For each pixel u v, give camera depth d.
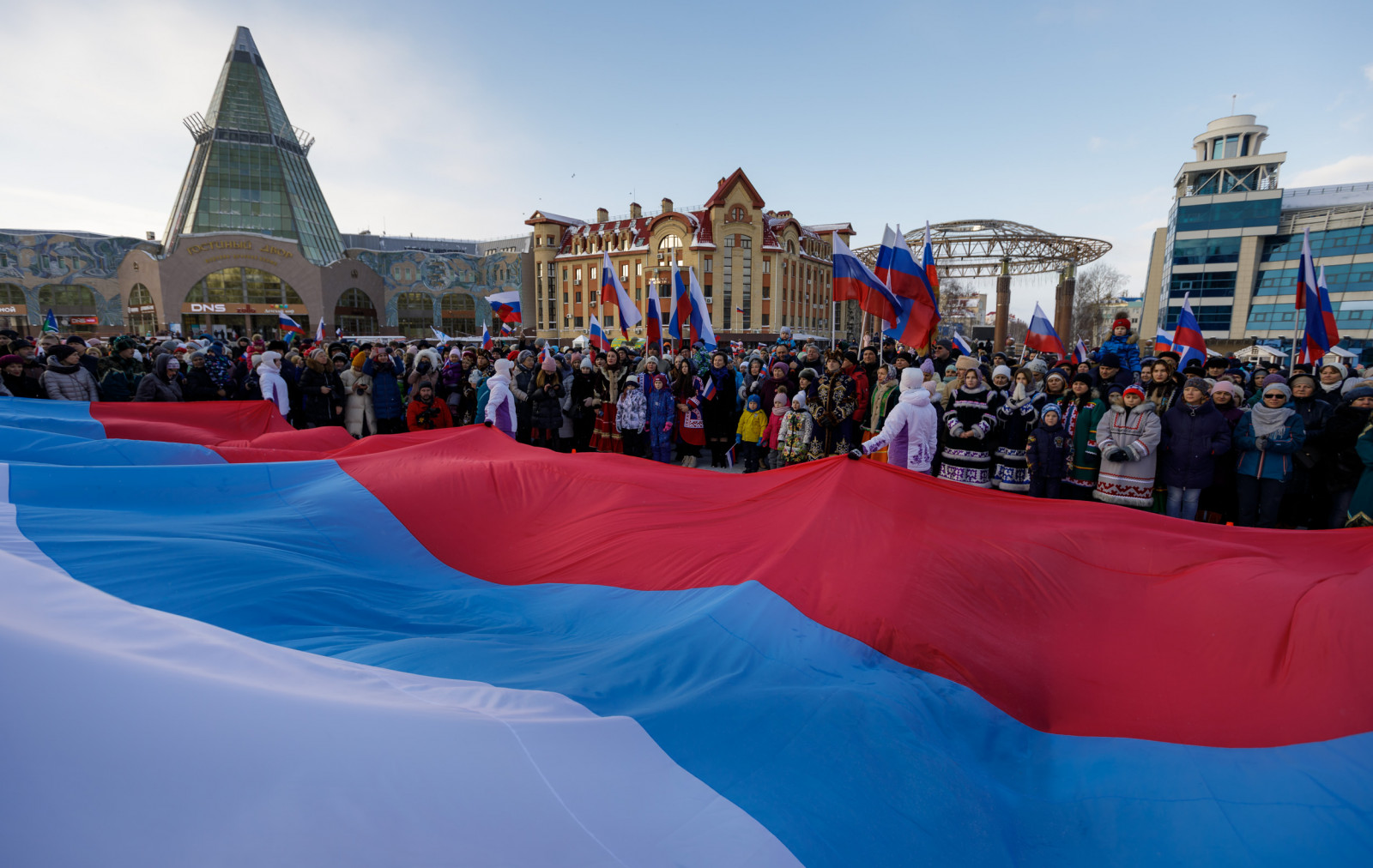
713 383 9.46
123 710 0.98
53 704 0.91
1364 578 2.71
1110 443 5.39
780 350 10.02
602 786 1.41
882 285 7.38
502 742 1.39
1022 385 6.35
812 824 1.51
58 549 2.24
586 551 3.46
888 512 3.43
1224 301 48.91
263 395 9.21
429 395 8.49
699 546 3.38
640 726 1.71
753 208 48.94
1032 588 3.01
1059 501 3.67
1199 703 2.37
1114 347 7.98
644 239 51.06
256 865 0.91
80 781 0.86
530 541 3.65
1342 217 44.97
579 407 10.13
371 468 4.17
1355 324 44.59
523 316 62.53
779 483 3.89
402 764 1.18
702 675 2.26
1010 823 1.80
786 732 1.84
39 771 0.83
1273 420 5.38
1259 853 1.68
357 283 60.06
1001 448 6.14
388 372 9.35
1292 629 2.58
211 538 2.77
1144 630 2.79
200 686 1.13
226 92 71.69
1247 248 47.88
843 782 1.68
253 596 2.32
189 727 1.03
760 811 1.50
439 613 2.77
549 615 2.94
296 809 1.00
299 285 57.84
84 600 1.52
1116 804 1.90
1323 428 5.63
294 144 75.56
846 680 2.32
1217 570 3.02
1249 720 2.25
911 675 2.47
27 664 0.94
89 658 1.05
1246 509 5.55
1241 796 1.89
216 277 56.34
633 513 3.72
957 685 2.43
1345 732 2.14
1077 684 2.52
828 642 2.57
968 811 1.72
